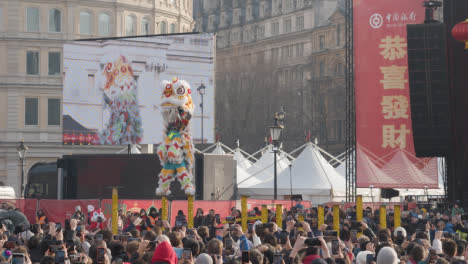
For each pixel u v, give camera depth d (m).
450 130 29.97
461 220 21.58
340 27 126.75
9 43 77.25
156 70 53.22
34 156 77.06
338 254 10.86
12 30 77.38
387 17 34.31
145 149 58.03
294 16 137.75
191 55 53.31
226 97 124.69
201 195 36.75
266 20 144.88
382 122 34.38
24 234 15.39
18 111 77.12
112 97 53.44
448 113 29.88
